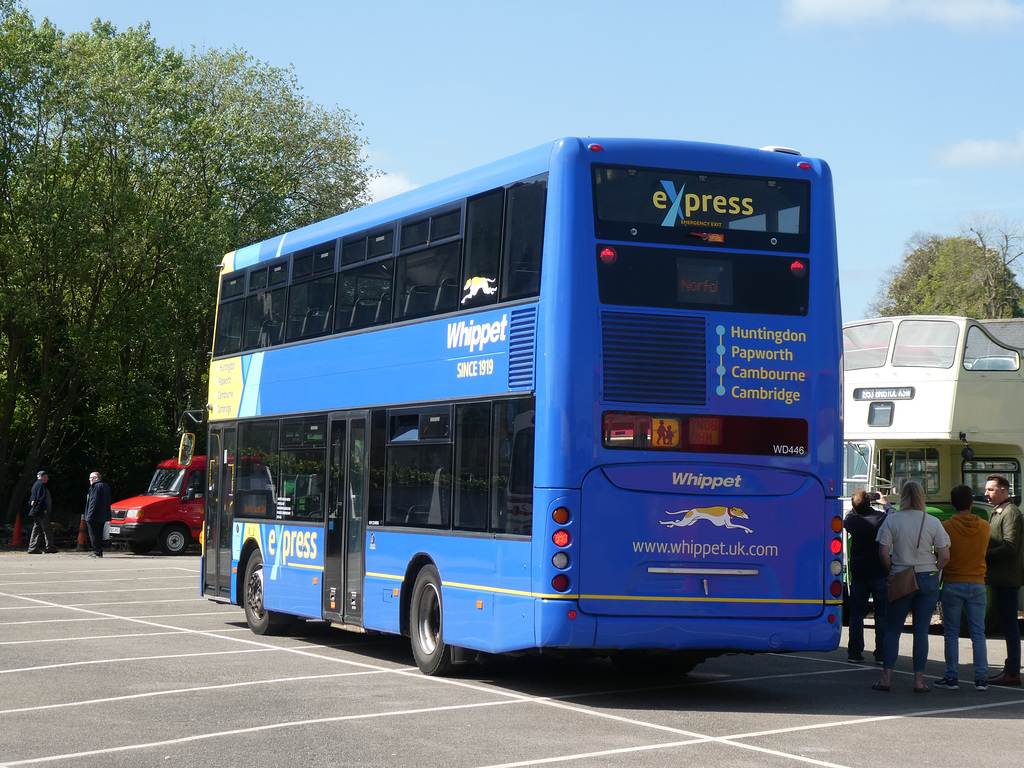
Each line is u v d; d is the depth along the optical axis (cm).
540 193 1045
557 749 824
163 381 4772
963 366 1792
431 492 1180
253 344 1647
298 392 1495
